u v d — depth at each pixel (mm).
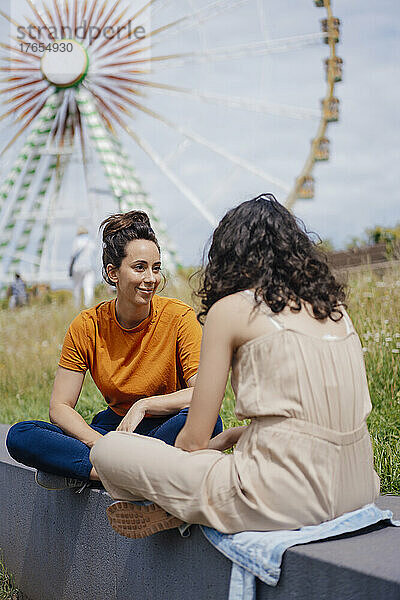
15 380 7031
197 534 2156
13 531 3174
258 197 2252
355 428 2053
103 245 2760
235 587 1976
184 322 2795
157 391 2814
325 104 19750
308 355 2008
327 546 1910
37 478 2697
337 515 2020
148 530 2213
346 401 2029
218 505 2031
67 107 21875
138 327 2783
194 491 2061
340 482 2006
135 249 2693
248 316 2064
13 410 6070
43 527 2947
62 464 2596
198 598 2148
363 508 2084
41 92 21922
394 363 4430
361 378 2111
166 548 2279
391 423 3785
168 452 2148
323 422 1990
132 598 2432
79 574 2713
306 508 1972
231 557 1991
